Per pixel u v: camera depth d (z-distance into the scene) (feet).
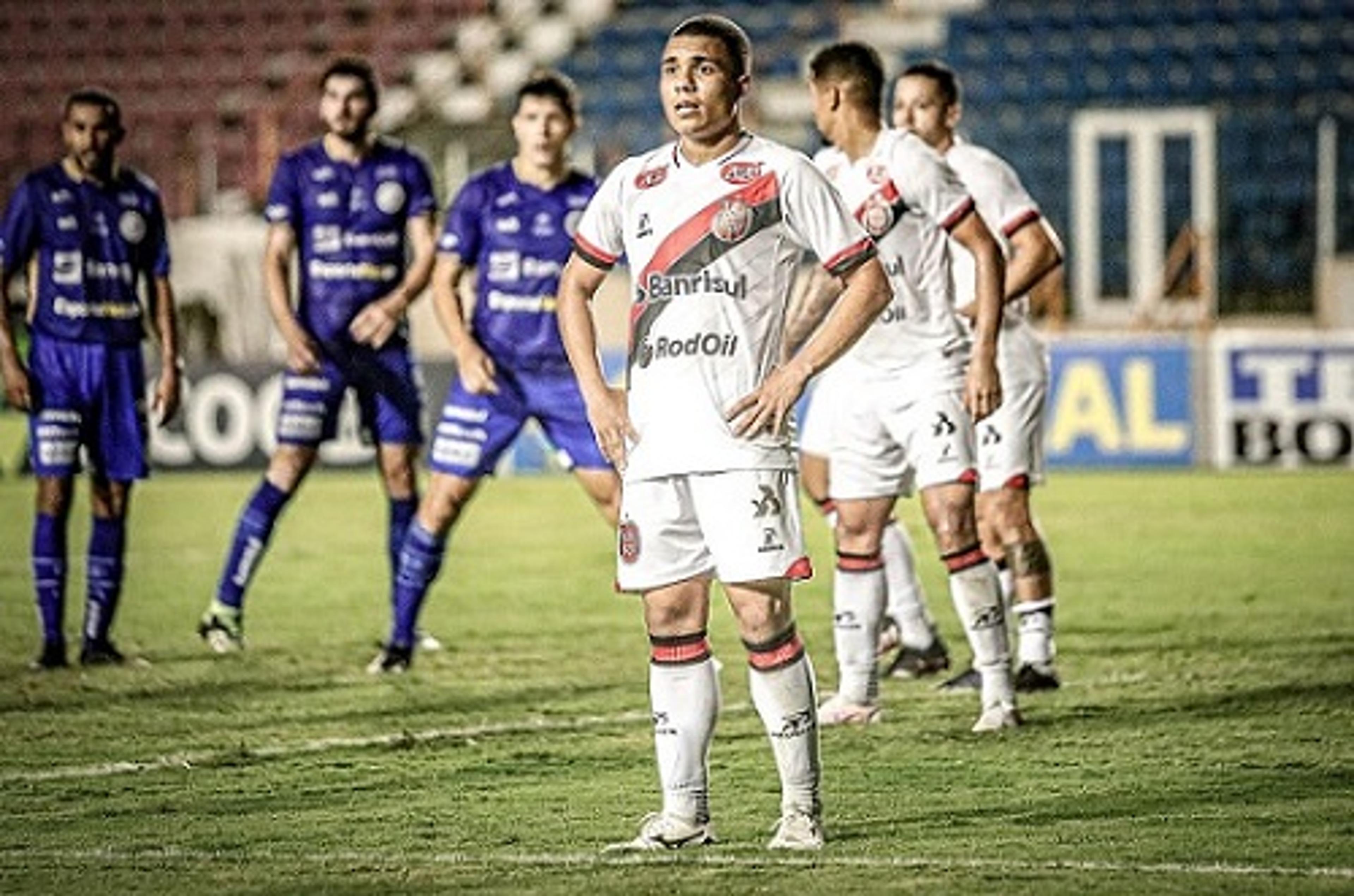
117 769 89.97
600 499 117.08
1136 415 225.76
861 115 95.55
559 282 115.34
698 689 71.92
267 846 74.43
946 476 95.61
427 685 112.98
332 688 112.16
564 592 151.02
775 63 311.27
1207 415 225.35
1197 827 75.51
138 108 313.53
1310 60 304.30
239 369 229.66
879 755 90.58
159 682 114.11
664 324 70.08
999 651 96.53
